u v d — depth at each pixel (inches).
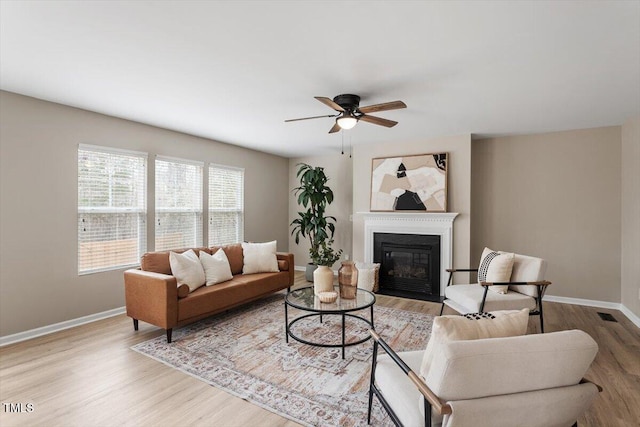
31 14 70.2
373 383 71.9
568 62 91.9
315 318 145.4
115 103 130.4
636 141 142.9
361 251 209.6
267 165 243.3
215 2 66.0
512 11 68.4
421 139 190.2
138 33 78.3
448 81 106.3
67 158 133.4
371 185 203.5
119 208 151.6
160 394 85.4
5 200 117.5
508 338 46.8
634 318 143.5
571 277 171.6
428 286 187.2
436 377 46.0
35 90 116.6
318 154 248.1
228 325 135.6
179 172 179.3
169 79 106.1
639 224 139.8
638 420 75.5
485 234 190.2
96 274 142.3
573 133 170.1
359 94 118.6
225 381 91.9
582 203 168.9
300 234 263.3
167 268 136.9
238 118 151.0
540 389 47.4
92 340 119.6
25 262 122.1
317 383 91.1
